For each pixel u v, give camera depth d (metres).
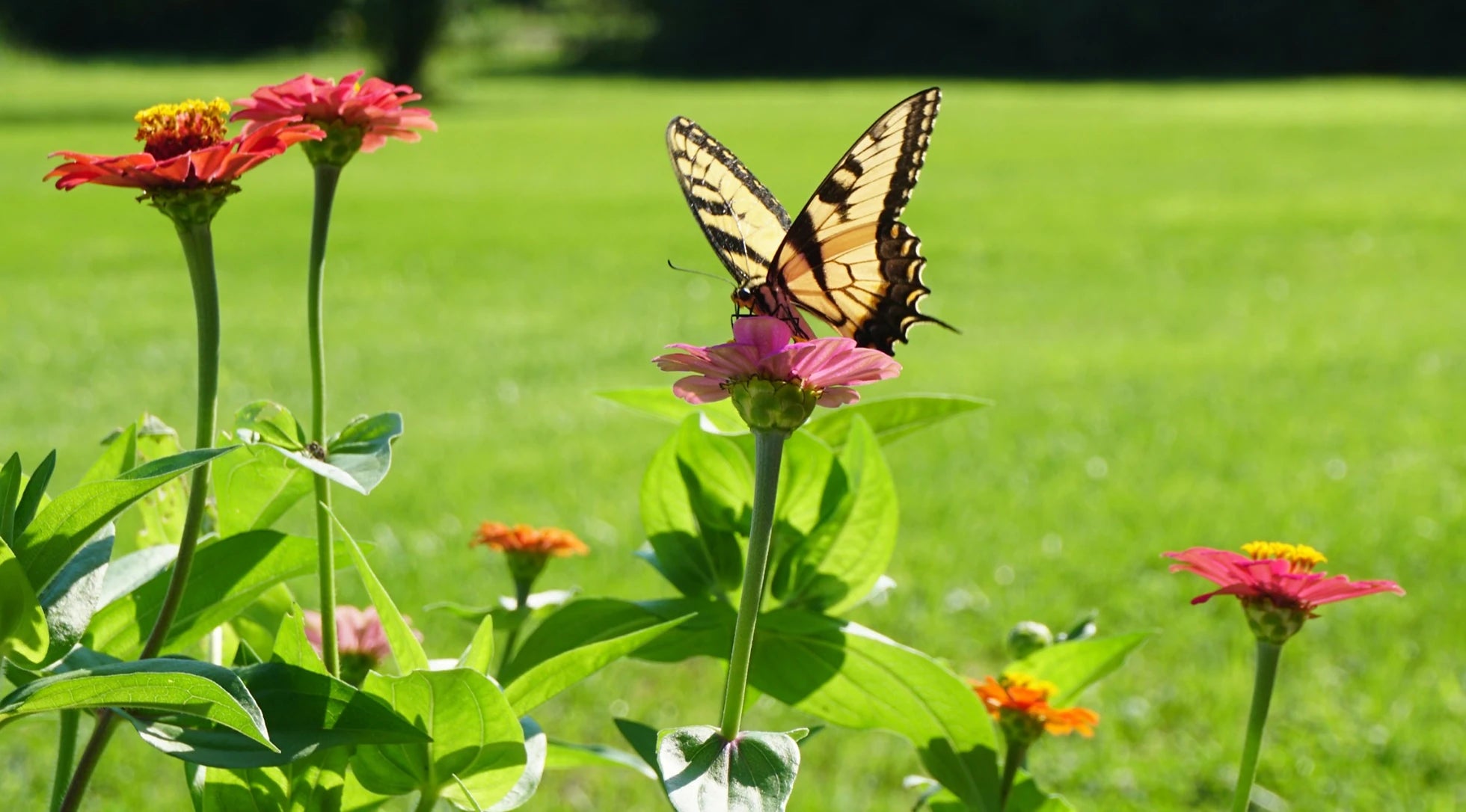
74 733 1.47
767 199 2.08
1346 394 9.03
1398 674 4.69
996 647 4.98
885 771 4.06
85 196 20.25
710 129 32.62
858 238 2.00
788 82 52.50
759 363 1.24
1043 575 5.70
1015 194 21.67
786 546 1.83
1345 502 6.73
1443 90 43.78
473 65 60.81
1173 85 48.81
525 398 9.02
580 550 2.15
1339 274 14.31
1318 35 52.66
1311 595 1.46
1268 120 33.94
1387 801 3.87
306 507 6.50
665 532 1.87
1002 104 41.03
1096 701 4.48
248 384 9.27
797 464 1.81
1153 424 8.28
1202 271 14.61
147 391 8.96
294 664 1.29
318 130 1.41
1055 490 6.95
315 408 1.45
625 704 4.46
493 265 15.02
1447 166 24.33
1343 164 24.97
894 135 1.99
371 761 1.33
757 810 1.18
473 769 1.33
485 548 5.88
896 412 2.02
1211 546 6.05
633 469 7.27
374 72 43.47
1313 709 4.43
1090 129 32.78
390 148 29.00
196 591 1.45
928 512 6.59
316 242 1.49
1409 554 5.97
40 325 11.27
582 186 22.73
